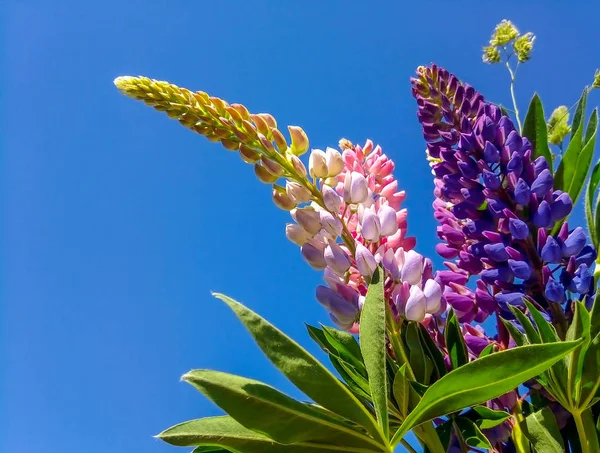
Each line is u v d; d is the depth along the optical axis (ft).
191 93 1.32
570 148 1.46
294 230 1.31
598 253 1.35
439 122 1.51
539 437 1.14
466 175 1.30
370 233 1.27
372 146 1.52
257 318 1.03
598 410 1.20
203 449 1.23
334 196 1.29
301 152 1.38
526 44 2.02
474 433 1.17
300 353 1.03
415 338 1.20
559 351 0.97
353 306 1.23
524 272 1.18
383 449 1.06
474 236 1.28
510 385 1.01
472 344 1.23
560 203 1.23
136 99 1.30
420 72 1.56
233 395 1.00
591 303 1.19
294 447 1.06
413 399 1.15
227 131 1.32
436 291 1.22
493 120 1.37
